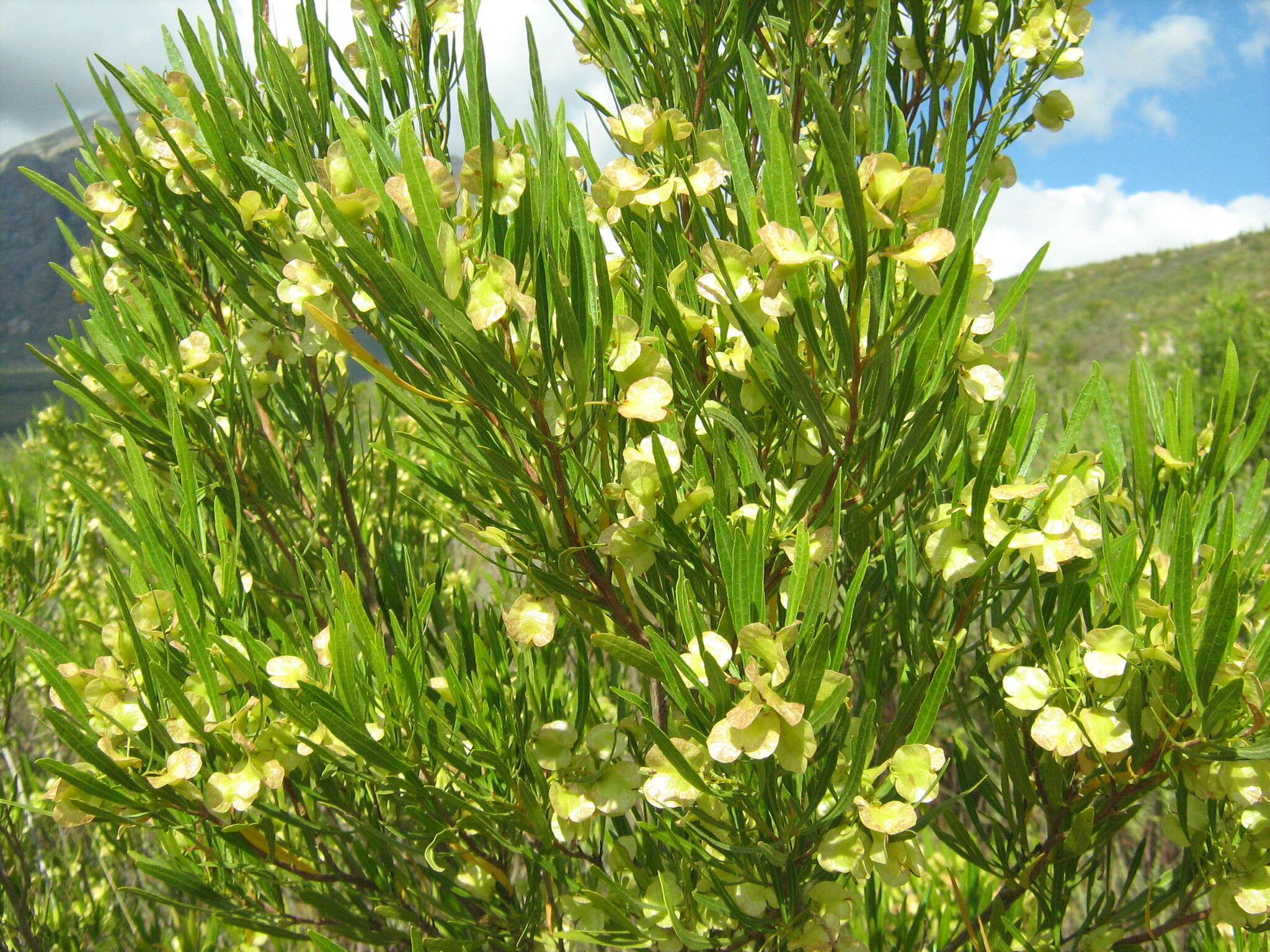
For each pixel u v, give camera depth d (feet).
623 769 1.31
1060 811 1.36
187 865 1.65
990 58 1.59
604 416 1.15
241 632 1.22
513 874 1.83
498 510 1.29
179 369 1.59
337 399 1.83
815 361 1.16
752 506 1.16
